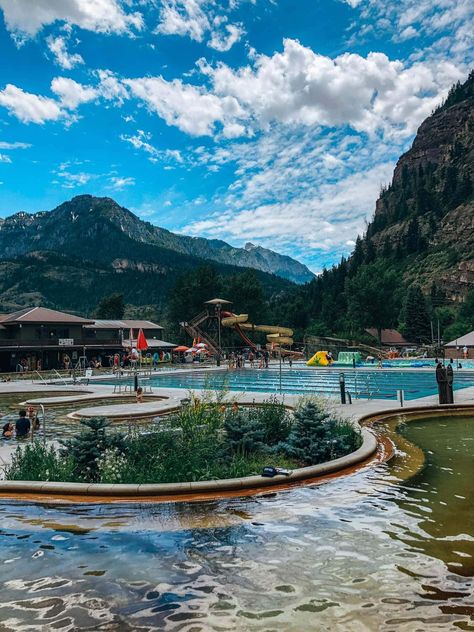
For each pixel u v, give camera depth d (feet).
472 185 615.16
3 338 179.73
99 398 81.00
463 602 14.21
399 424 49.47
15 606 14.35
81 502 24.95
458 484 27.32
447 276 473.67
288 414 43.83
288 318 348.18
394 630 12.76
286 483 27.94
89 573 16.57
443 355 206.28
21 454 33.14
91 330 209.77
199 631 12.87
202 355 210.18
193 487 26.20
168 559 17.67
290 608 14.01
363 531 20.18
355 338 277.64
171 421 39.65
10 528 21.27
